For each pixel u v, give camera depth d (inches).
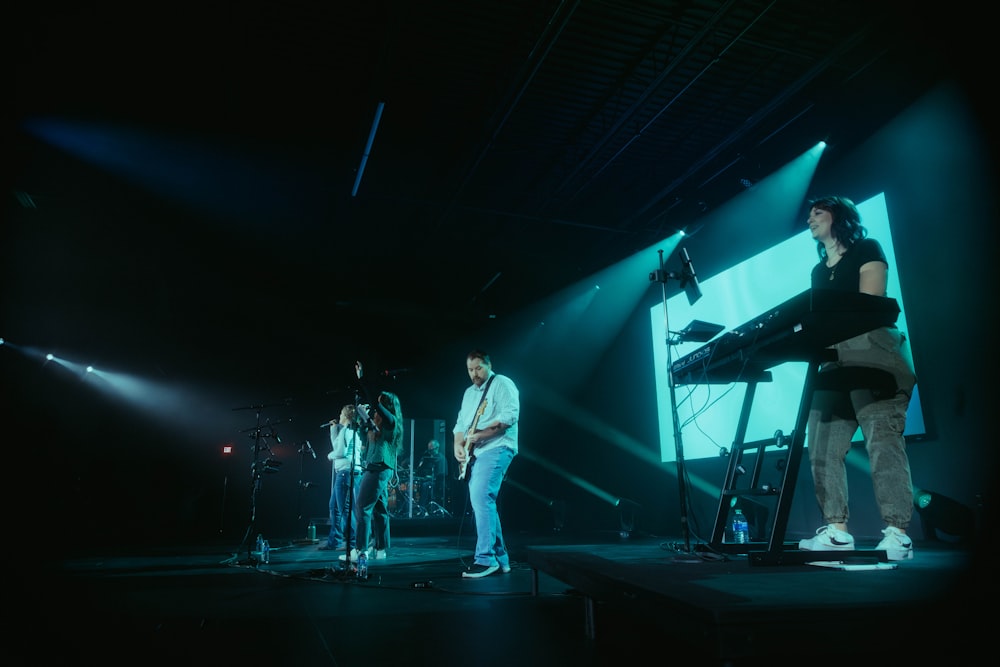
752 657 48.0
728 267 317.7
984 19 189.8
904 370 88.7
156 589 140.9
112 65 239.0
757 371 110.4
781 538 82.5
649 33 230.8
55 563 213.0
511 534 387.9
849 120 249.0
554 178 332.2
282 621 99.1
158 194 332.8
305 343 494.9
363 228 382.6
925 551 118.0
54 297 444.8
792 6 212.5
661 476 352.2
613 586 71.6
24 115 264.1
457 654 74.9
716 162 313.7
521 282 463.8
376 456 184.1
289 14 216.5
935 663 50.8
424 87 258.7
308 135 289.6
